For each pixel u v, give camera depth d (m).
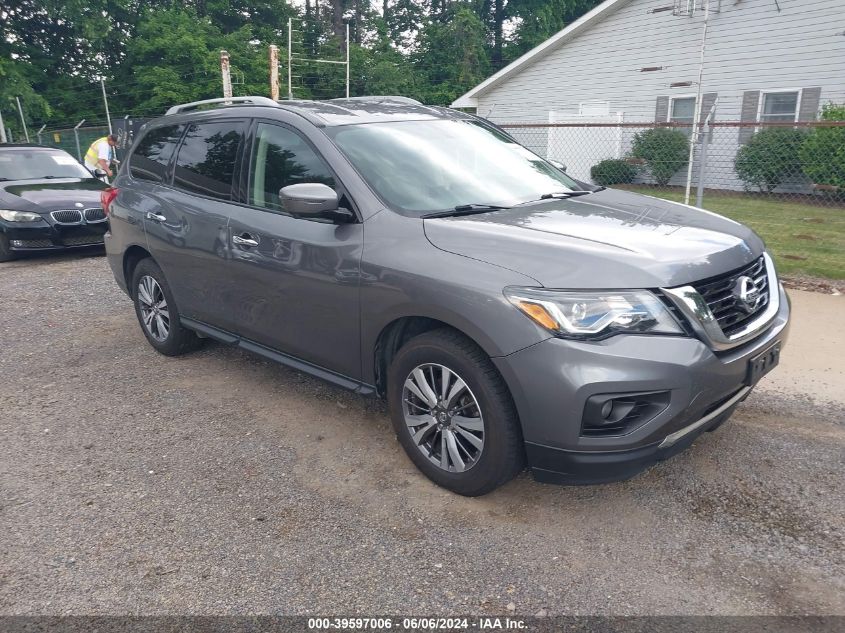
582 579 2.67
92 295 7.28
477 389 2.94
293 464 3.60
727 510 3.09
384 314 3.24
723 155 14.92
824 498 3.16
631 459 2.71
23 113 26.44
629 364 2.61
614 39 17.55
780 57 14.79
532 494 3.25
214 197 4.32
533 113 19.66
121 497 3.33
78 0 28.25
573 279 2.73
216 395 4.51
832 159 11.79
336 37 34.88
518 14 39.53
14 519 3.17
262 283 3.90
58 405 4.44
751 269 3.17
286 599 2.61
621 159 14.86
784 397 4.25
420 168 3.70
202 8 33.44
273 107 4.11
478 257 2.96
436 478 3.28
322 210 3.31
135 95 30.30
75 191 9.64
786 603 2.51
